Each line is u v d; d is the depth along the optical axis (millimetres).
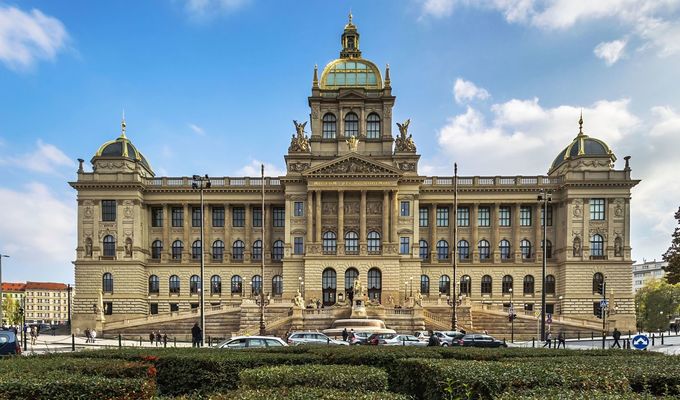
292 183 108000
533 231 112562
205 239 113125
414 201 107250
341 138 111312
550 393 13898
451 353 30484
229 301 110938
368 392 14953
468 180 113000
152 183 113188
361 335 61875
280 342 40438
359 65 116750
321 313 85625
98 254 107500
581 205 107000
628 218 106250
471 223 112938
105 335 90562
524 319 90375
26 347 66250
